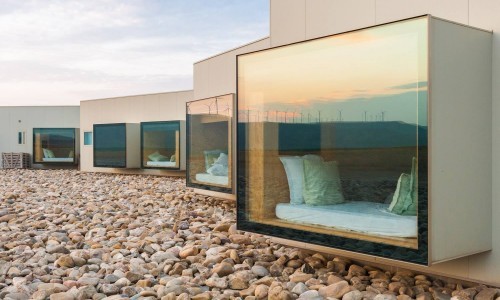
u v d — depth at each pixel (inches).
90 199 470.3
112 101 828.0
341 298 165.8
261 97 207.8
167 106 746.8
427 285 175.3
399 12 186.7
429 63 150.2
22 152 1043.9
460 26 158.4
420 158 152.6
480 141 165.0
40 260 218.8
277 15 232.2
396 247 161.3
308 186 190.4
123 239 271.0
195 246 242.7
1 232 300.4
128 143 768.9
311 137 189.8
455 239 158.4
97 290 178.2
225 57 446.0
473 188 163.3
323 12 212.2
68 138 979.9
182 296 162.6
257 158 209.8
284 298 160.2
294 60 194.9
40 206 419.2
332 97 182.5
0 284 183.0
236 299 165.8
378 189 167.6
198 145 431.8
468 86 161.0
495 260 166.6
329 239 183.0
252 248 247.9
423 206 152.3
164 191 521.7
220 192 398.9
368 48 169.6
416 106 154.3
